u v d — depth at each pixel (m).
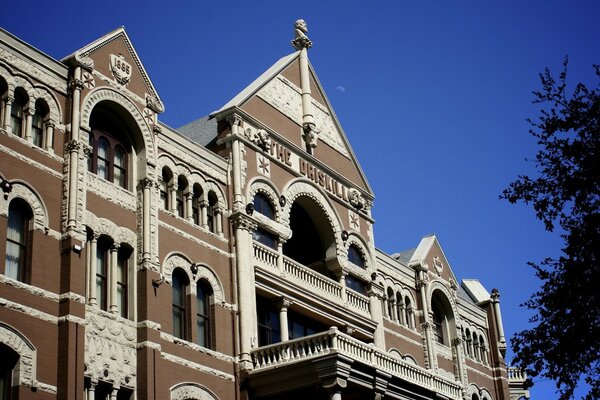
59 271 32.44
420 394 44.03
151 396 34.00
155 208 37.28
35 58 34.12
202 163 41.16
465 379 58.75
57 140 34.12
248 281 40.50
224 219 41.44
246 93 44.62
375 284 50.00
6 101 32.62
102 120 36.91
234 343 39.44
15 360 30.12
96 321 33.25
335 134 51.12
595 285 30.97
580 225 31.58
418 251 58.94
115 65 37.25
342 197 49.78
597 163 31.08
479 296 67.12
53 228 32.78
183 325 37.69
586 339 30.95
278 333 42.72
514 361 32.16
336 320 46.12
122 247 35.91
